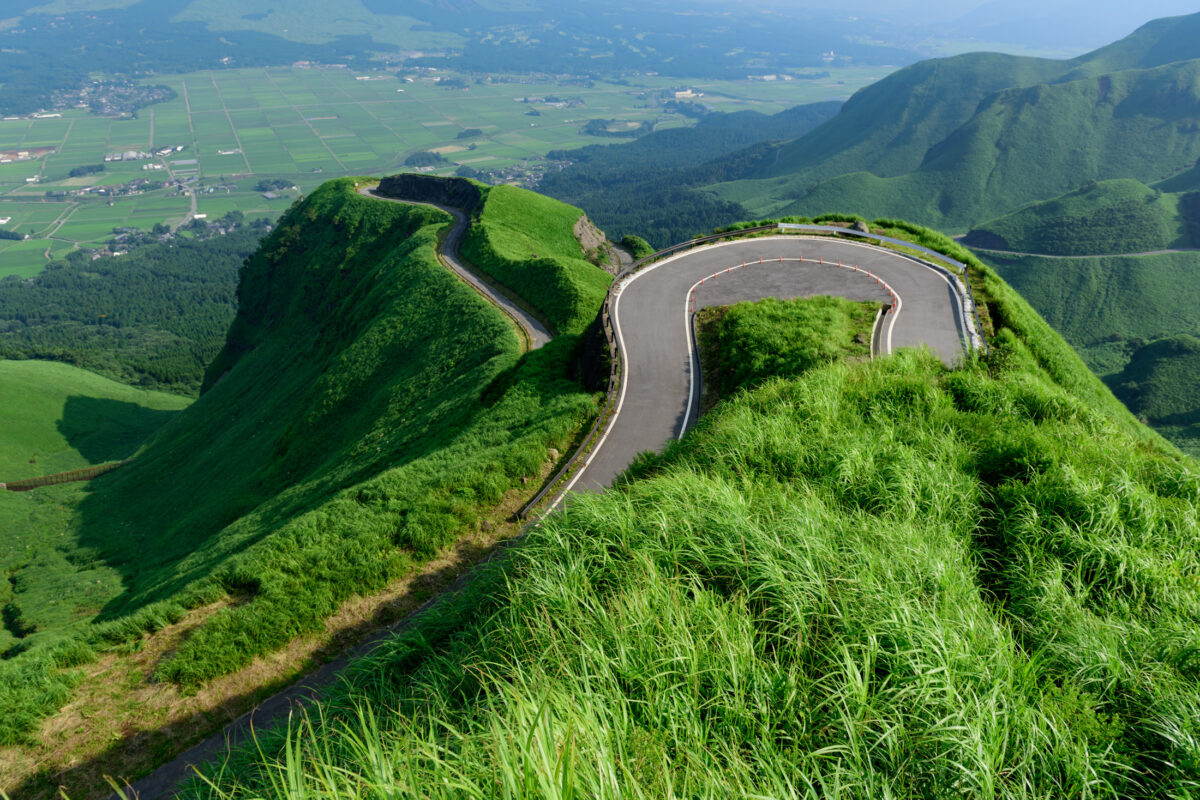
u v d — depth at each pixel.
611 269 89.56
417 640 11.02
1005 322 34.72
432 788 5.18
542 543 10.56
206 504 61.94
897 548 9.05
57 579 58.31
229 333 123.19
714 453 13.94
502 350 50.03
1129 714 6.74
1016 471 12.41
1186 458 13.33
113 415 122.06
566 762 4.53
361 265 100.06
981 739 5.86
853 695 6.39
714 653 7.00
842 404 16.05
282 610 19.84
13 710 17.80
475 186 102.44
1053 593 8.55
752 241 48.69
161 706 17.75
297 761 5.89
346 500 27.12
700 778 5.39
